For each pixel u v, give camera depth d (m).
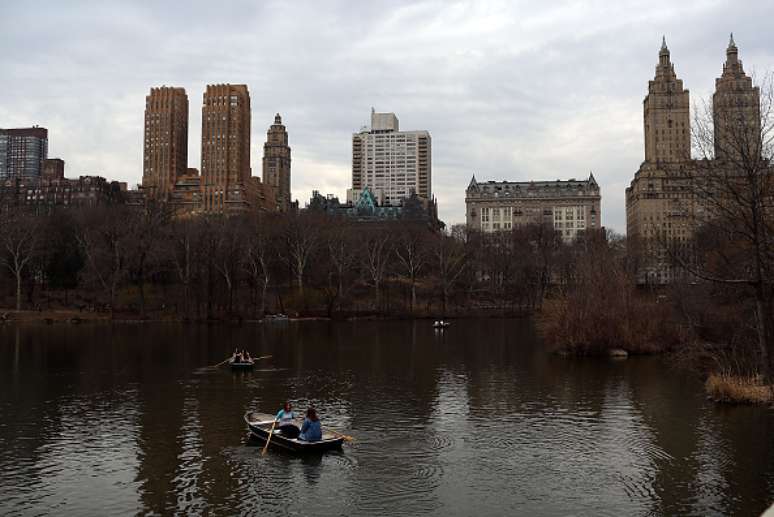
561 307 67.31
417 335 87.94
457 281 146.00
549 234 161.12
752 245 41.00
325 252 132.88
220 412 37.00
